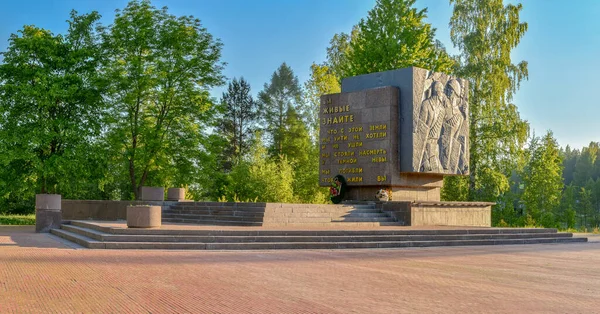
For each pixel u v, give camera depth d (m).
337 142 33.34
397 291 11.14
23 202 53.81
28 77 36.78
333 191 32.88
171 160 42.50
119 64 39.91
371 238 21.67
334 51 62.16
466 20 50.19
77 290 10.60
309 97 59.53
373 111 32.03
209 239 19.67
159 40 40.62
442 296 10.70
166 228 20.89
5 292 10.23
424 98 31.91
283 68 78.00
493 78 48.41
